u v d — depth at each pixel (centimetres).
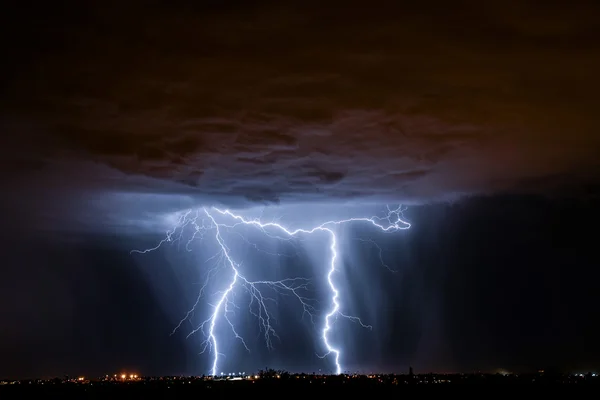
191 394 2859
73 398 2822
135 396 2847
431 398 2700
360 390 2905
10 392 3005
